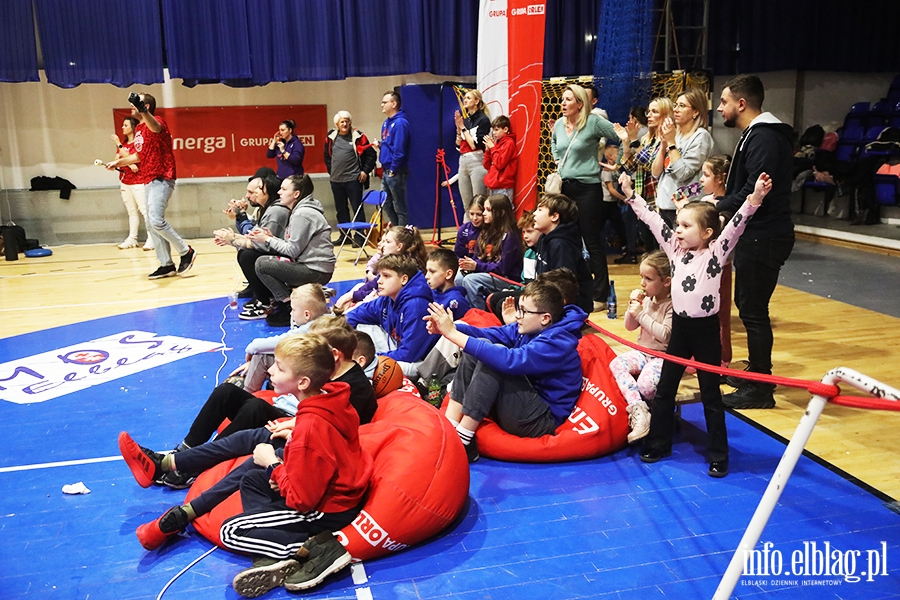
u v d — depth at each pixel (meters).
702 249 3.15
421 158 9.51
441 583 2.49
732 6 9.66
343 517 2.57
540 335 3.32
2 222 9.43
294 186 5.82
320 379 2.54
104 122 9.65
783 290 6.68
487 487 3.17
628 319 3.76
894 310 5.90
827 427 3.71
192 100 9.79
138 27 8.69
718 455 3.23
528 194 7.14
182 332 5.65
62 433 3.81
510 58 6.92
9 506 3.06
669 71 8.80
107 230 9.78
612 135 5.93
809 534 2.75
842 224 9.64
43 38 8.52
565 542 2.73
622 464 3.37
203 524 2.72
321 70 9.20
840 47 10.00
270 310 5.84
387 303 4.11
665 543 2.71
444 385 3.85
